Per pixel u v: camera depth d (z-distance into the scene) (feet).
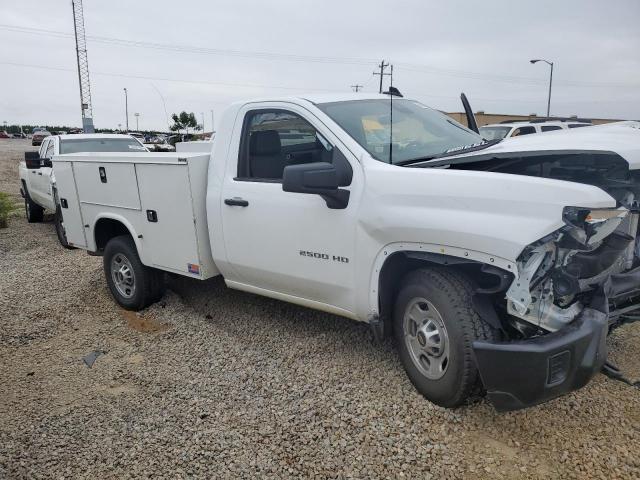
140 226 16.81
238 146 14.28
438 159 11.23
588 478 8.91
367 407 11.25
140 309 17.97
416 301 11.07
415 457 9.66
